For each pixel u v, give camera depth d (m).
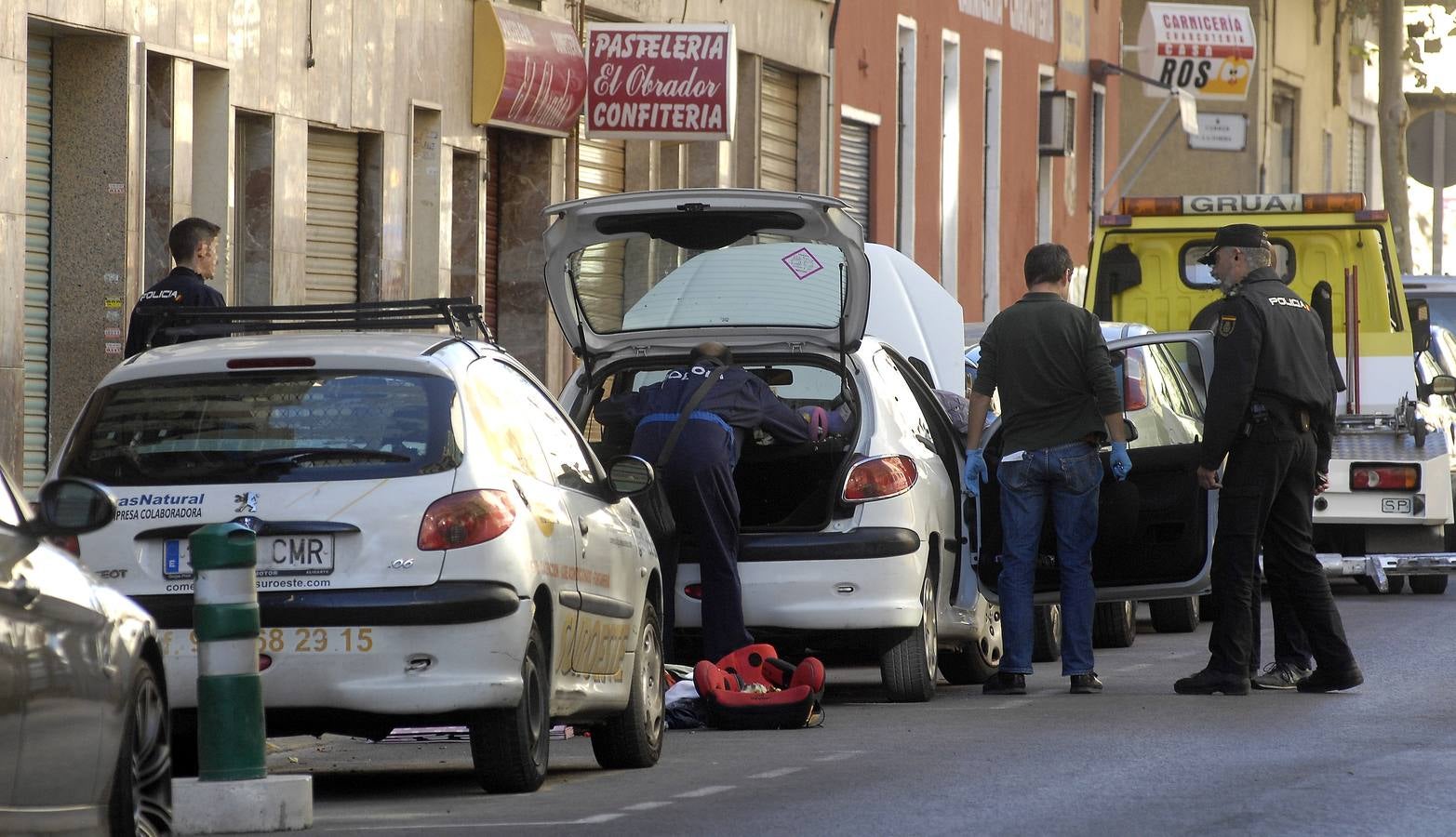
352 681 28.19
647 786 30.88
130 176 55.50
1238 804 27.92
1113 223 72.25
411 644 28.27
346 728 29.00
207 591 27.16
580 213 42.69
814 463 43.47
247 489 28.73
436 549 28.45
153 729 23.91
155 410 29.58
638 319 43.81
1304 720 37.41
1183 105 126.38
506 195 78.62
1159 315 72.44
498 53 71.69
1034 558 42.75
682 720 38.66
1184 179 161.25
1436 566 65.06
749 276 43.16
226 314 31.89
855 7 104.88
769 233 42.50
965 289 119.88
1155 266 72.50
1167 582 43.19
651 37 75.31
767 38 95.62
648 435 39.91
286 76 62.56
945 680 47.91
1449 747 33.69
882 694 43.97
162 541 28.88
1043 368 42.28
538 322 78.75
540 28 74.06
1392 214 119.12
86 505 21.20
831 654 54.69
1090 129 141.12
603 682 32.34
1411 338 69.69
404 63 68.25
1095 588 43.38
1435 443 65.12
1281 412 41.50
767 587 39.78
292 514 28.52
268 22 61.62
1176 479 42.91
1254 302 41.59
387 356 29.72
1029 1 128.88
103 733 22.12
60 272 55.59
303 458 28.92
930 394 45.38
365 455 28.92
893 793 29.31
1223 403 41.19
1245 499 41.62
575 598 30.92
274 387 29.56
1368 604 64.19
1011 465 42.47
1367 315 70.50
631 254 43.53
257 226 62.34
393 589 28.34
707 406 40.09
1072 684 42.72
